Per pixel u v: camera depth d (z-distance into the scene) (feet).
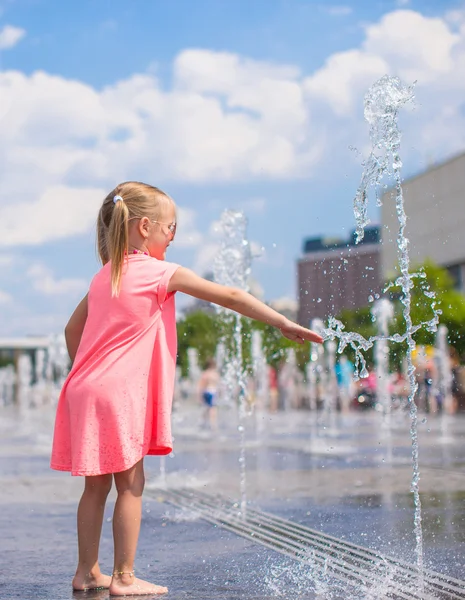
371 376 70.64
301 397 82.17
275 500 18.08
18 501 18.47
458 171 107.86
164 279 9.86
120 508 9.50
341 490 19.47
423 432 43.62
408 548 12.19
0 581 10.34
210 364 54.39
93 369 9.54
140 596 9.37
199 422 61.41
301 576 10.47
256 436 44.16
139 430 9.49
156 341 9.81
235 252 27.99
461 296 84.99
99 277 10.10
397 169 13.12
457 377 65.31
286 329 9.80
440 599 9.23
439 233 111.96
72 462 9.40
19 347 144.77
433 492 18.56
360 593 9.52
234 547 12.60
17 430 53.98
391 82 13.11
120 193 10.21
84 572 9.94
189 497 19.04
